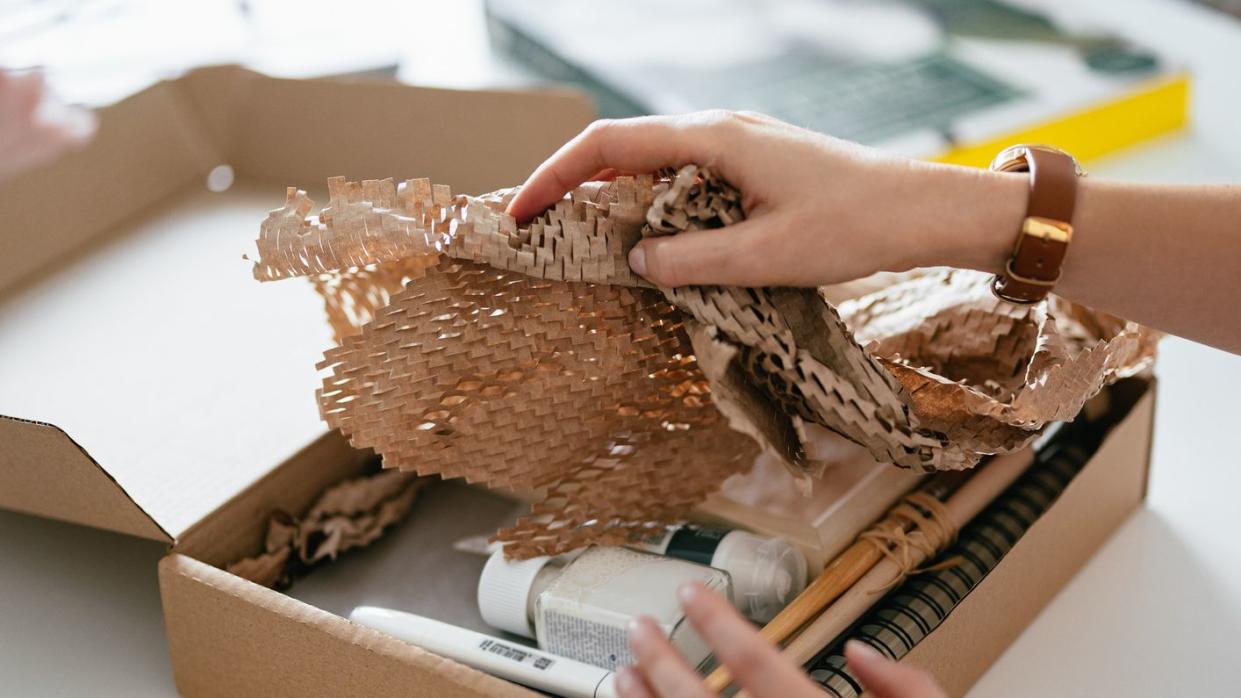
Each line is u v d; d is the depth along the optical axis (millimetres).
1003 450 448
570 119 651
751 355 428
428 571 541
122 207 704
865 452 529
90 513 485
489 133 670
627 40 938
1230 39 987
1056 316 528
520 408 466
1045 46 926
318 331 622
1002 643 502
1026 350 493
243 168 748
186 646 478
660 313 461
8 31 876
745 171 422
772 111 817
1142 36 973
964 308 506
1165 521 575
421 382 448
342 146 710
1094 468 527
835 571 461
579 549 487
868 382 424
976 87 854
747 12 987
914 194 430
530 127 660
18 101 520
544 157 663
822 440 538
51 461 470
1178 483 600
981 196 436
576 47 925
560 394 468
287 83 705
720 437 502
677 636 437
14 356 601
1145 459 572
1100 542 561
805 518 488
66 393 570
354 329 525
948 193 434
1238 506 582
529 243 430
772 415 442
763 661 325
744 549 469
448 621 509
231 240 687
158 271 666
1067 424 573
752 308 424
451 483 599
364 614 482
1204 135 875
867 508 498
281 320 630
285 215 422
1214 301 457
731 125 427
